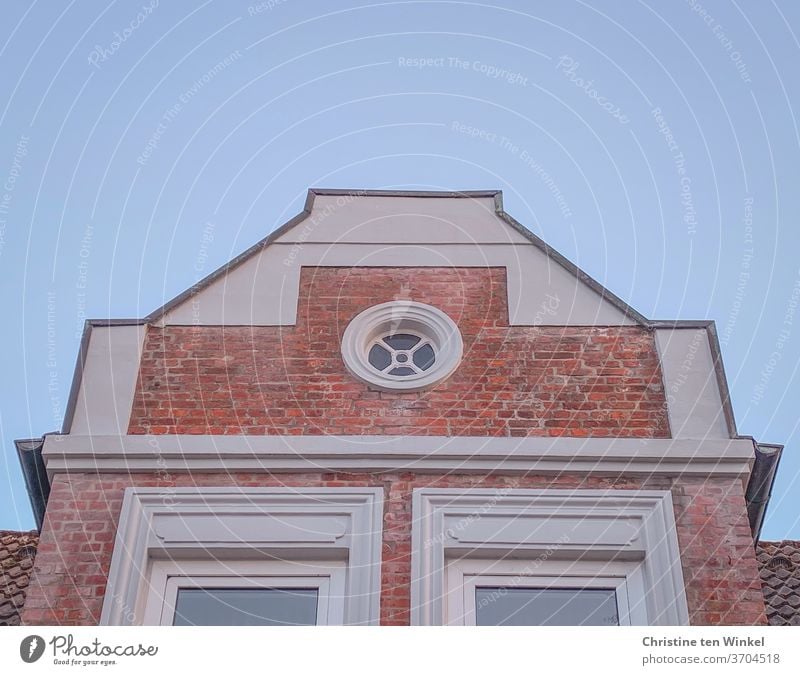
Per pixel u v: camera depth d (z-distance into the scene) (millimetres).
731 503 10398
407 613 9773
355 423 10867
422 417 10906
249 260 11984
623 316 11602
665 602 9859
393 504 10375
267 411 10953
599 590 10102
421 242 12125
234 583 10125
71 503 10383
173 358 11328
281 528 10250
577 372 11219
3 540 13219
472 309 11688
